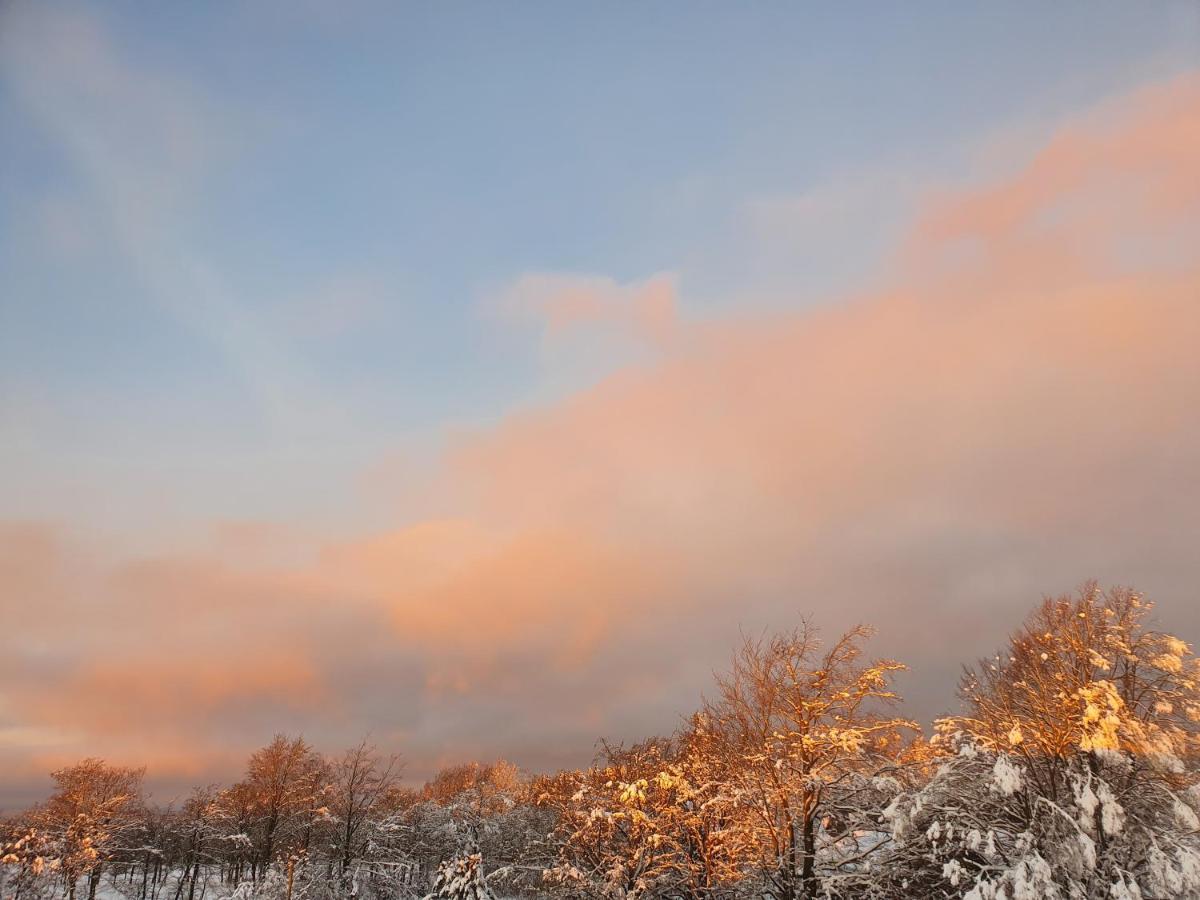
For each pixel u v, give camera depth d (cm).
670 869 2927
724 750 2805
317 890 3959
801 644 2523
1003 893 1789
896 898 2216
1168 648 2064
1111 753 1912
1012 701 2338
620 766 3462
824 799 2356
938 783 2128
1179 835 1859
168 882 5850
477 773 7769
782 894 2288
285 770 5031
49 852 4375
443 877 2930
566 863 2978
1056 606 2328
